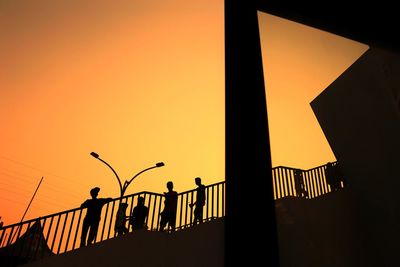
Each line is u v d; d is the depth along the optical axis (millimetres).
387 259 8633
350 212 9125
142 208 8320
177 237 7836
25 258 7574
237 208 1956
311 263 7246
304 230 7539
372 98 8312
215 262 7418
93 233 7746
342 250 8242
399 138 7766
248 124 2150
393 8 3078
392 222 8391
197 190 8766
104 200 8133
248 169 2035
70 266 7141
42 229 7867
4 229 7828
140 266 7156
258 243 1863
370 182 8953
